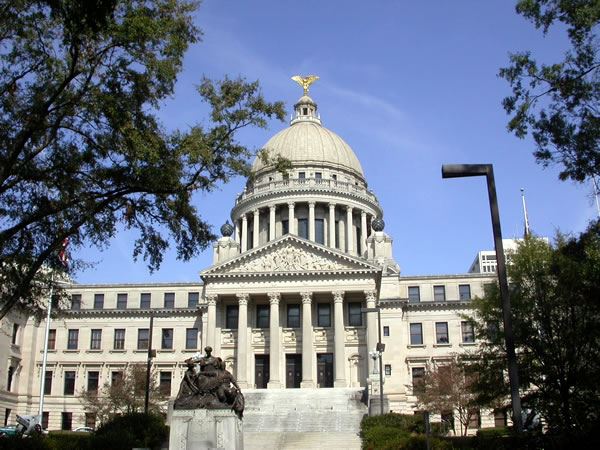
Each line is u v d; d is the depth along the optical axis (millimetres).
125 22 28266
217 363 24375
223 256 103188
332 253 84375
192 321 97062
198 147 30000
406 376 91688
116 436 37594
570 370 37750
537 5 28828
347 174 120500
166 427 43969
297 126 124438
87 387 95062
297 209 112812
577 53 29125
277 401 73125
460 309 94688
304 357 81750
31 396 93688
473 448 33125
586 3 27750
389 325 92438
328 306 88000
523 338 39938
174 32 30219
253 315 88000
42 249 32031
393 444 40344
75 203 30562
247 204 114688
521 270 41875
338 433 55281
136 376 78062
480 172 22141
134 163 29844
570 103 29469
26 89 29672
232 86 31406
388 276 97375
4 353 89062
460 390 69562
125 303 100375
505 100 30766
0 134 28984
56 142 30734
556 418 35594
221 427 23094
